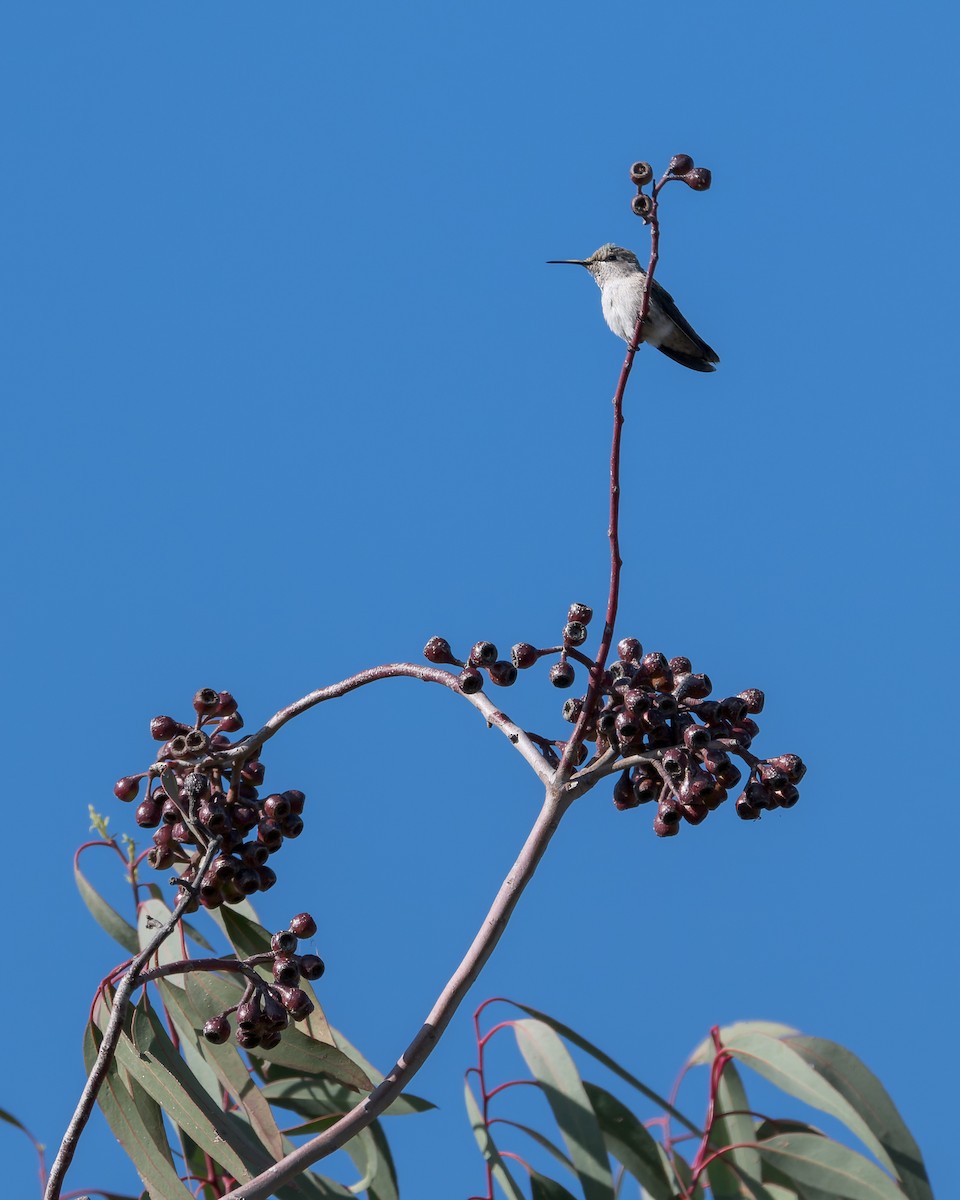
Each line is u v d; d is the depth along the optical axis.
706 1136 10.22
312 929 7.38
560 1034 10.00
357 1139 9.49
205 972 9.19
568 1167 9.81
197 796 7.70
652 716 7.52
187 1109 8.01
